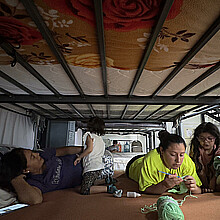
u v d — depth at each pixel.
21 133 3.92
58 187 2.05
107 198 1.62
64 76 2.04
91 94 2.72
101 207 1.34
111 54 1.52
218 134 1.79
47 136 4.98
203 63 1.68
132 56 1.55
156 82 2.20
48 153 2.17
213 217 1.13
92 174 2.01
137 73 1.87
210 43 1.33
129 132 8.20
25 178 1.89
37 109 4.04
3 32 1.24
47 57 1.60
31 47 1.43
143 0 0.95
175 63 1.68
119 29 1.18
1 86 2.42
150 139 7.86
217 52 1.46
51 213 1.23
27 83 2.28
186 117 4.51
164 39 1.29
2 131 3.47
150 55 1.53
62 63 1.66
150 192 1.72
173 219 1.03
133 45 1.37
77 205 1.40
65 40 1.32
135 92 2.61
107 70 1.87
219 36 1.23
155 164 1.74
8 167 1.57
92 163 2.08
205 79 2.13
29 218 1.14
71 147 2.39
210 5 0.96
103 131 2.40
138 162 2.67
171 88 2.43
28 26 1.18
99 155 2.18
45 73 1.96
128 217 1.14
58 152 2.29
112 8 1.00
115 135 9.23
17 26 1.18
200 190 1.75
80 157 2.12
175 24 1.12
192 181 1.63
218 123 6.38
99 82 2.22
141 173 1.78
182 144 1.52
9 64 1.76
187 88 2.35
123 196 1.71
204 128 1.82
